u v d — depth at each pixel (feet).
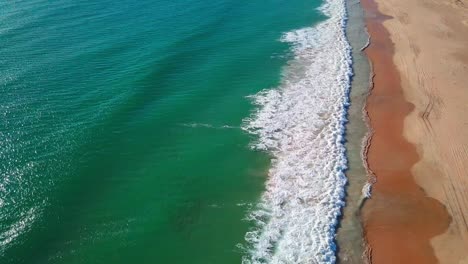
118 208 78.23
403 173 84.89
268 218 76.84
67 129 92.94
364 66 121.08
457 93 105.91
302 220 76.18
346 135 95.66
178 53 121.80
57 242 72.02
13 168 83.35
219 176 85.40
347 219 76.38
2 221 73.97
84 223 75.25
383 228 74.49
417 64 119.03
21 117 94.63
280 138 94.79
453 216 75.87
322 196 80.59
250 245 72.43
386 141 93.25
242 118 100.48
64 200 78.64
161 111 100.89
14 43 120.06
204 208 78.84
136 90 105.29
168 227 75.31
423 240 72.18
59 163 85.35
